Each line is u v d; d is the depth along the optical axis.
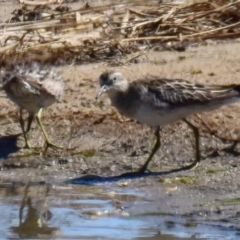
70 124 14.51
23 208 11.76
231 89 12.62
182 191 12.09
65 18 18.14
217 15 18.33
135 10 18.73
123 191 12.23
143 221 11.13
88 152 13.74
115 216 11.36
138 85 12.71
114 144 13.95
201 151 13.51
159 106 12.52
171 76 15.80
